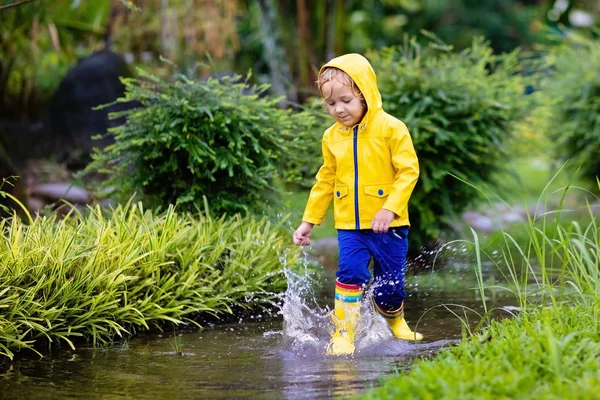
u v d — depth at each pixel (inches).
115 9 512.1
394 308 174.1
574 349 124.0
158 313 182.5
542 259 156.9
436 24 906.1
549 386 105.7
